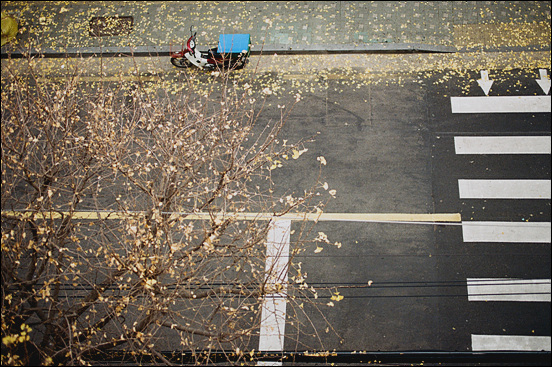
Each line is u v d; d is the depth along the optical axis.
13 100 17.19
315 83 18.66
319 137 17.48
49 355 11.52
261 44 19.58
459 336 14.06
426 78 18.53
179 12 20.75
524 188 16.20
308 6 20.47
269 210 15.91
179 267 13.11
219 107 17.97
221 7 20.75
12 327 12.29
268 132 17.59
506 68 18.55
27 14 21.05
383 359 13.65
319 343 14.03
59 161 12.04
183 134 12.96
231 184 16.08
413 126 17.56
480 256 15.18
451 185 16.41
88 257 14.82
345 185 16.52
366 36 19.55
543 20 19.53
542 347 13.85
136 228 10.58
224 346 13.79
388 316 14.39
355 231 15.71
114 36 20.31
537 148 16.88
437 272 14.98
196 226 15.39
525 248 15.23
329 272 15.07
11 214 14.80
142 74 19.20
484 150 16.97
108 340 13.56
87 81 19.09
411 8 20.08
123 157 12.55
